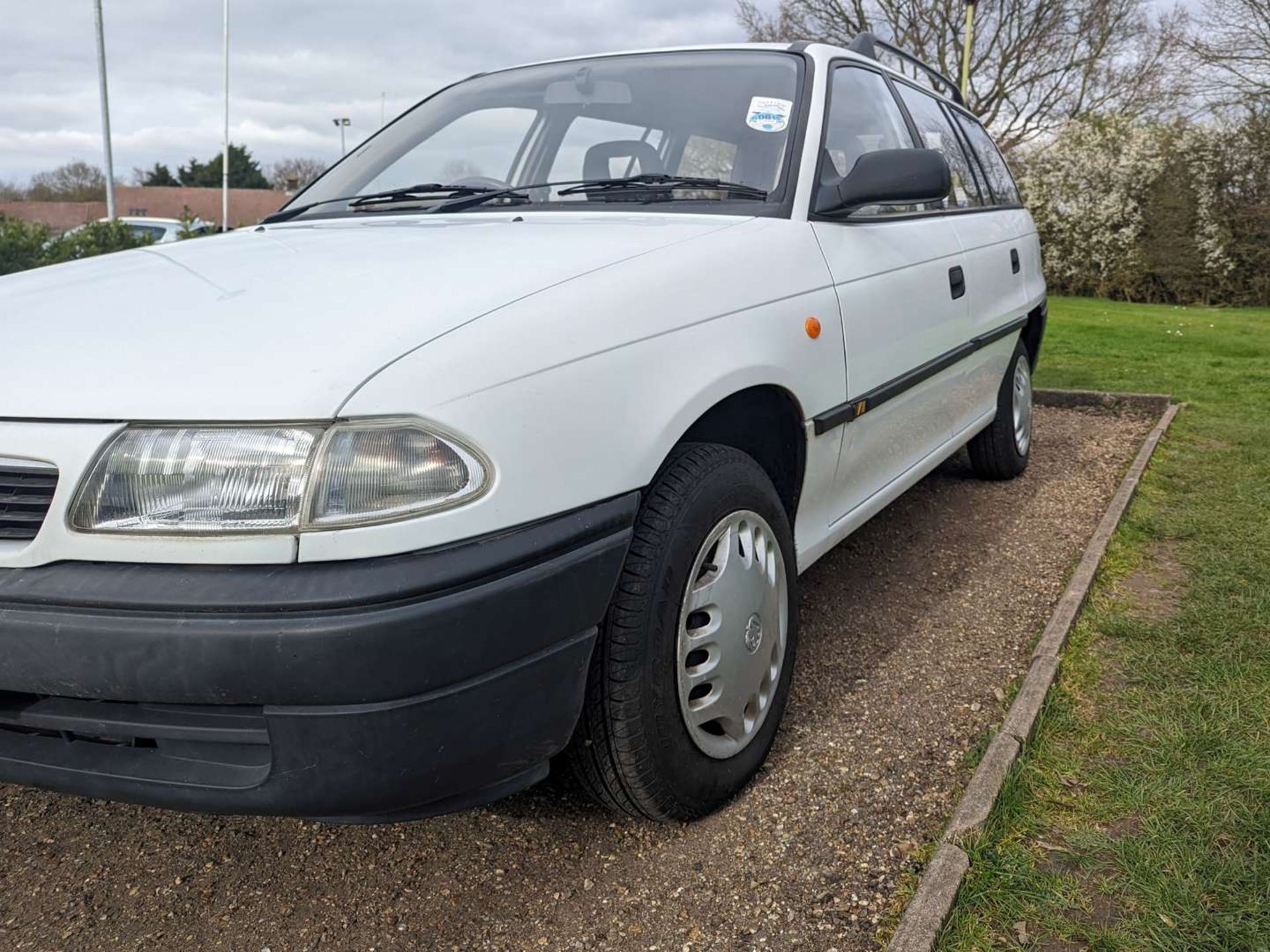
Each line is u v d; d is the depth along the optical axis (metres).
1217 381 7.83
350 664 1.41
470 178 2.86
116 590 1.44
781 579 2.29
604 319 1.80
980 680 2.69
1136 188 19.62
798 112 2.74
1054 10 25.03
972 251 3.76
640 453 1.78
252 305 1.72
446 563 1.47
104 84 24.97
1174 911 1.71
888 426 2.94
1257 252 18.00
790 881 1.89
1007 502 4.43
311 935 1.80
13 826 2.13
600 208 2.54
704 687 2.04
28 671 1.47
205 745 1.56
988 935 1.68
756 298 2.20
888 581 3.45
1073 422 6.36
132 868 1.99
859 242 2.77
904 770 2.25
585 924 1.80
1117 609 3.06
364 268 1.91
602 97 2.96
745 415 2.27
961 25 25.48
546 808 2.17
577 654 1.70
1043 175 21.53
